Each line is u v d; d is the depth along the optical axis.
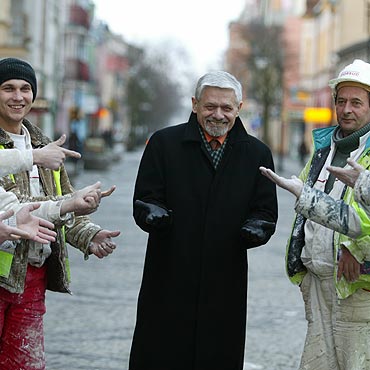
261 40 75.56
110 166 50.78
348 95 6.03
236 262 6.31
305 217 5.90
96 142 48.34
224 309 6.29
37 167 6.13
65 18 69.12
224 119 6.25
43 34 53.19
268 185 6.36
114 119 104.75
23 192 5.99
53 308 11.59
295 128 81.38
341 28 64.88
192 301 6.28
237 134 6.37
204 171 6.31
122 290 13.00
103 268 14.92
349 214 5.63
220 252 6.28
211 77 6.23
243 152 6.35
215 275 6.28
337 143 6.12
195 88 6.34
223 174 6.32
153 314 6.34
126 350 9.55
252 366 9.04
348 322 5.97
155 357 6.34
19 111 6.07
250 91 78.81
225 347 6.31
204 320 6.27
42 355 6.07
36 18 49.56
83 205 5.71
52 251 6.04
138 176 6.44
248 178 6.32
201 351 6.27
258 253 17.38
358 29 64.12
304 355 6.19
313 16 78.12
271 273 14.91
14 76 6.02
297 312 11.78
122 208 26.22
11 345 5.98
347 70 6.03
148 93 107.88
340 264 5.82
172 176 6.33
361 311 5.92
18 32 44.66
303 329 10.78
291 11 93.88
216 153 6.35
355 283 5.87
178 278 6.28
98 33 99.19
